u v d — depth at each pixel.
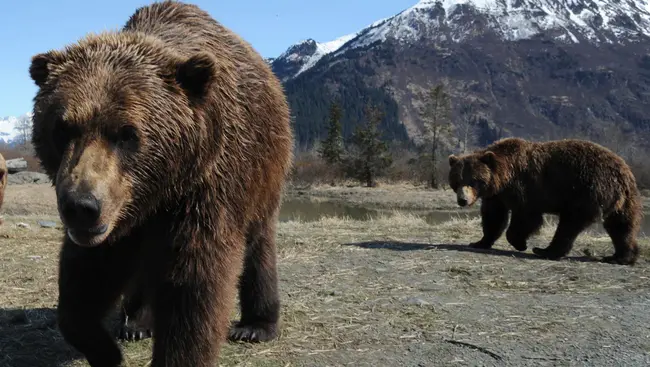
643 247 9.56
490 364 4.34
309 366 4.29
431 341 4.81
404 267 7.57
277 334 4.92
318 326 5.17
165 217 3.34
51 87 3.05
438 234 10.97
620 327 5.16
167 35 3.59
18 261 7.38
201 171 3.26
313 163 56.22
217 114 3.35
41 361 4.33
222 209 3.42
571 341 4.80
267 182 4.02
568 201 8.69
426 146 54.28
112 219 2.89
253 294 4.81
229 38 3.96
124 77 2.99
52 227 11.24
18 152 50.53
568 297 6.21
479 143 167.25
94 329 3.60
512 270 7.52
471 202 8.91
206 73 3.15
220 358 4.41
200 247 3.33
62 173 2.82
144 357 4.46
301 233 10.55
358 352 4.57
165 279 3.35
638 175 43.62
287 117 4.46
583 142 8.91
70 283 3.47
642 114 182.25
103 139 2.90
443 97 53.88
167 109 3.07
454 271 7.39
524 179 8.95
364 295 6.16
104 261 3.46
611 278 7.18
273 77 4.36
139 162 2.98
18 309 5.47
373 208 35.78
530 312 5.61
